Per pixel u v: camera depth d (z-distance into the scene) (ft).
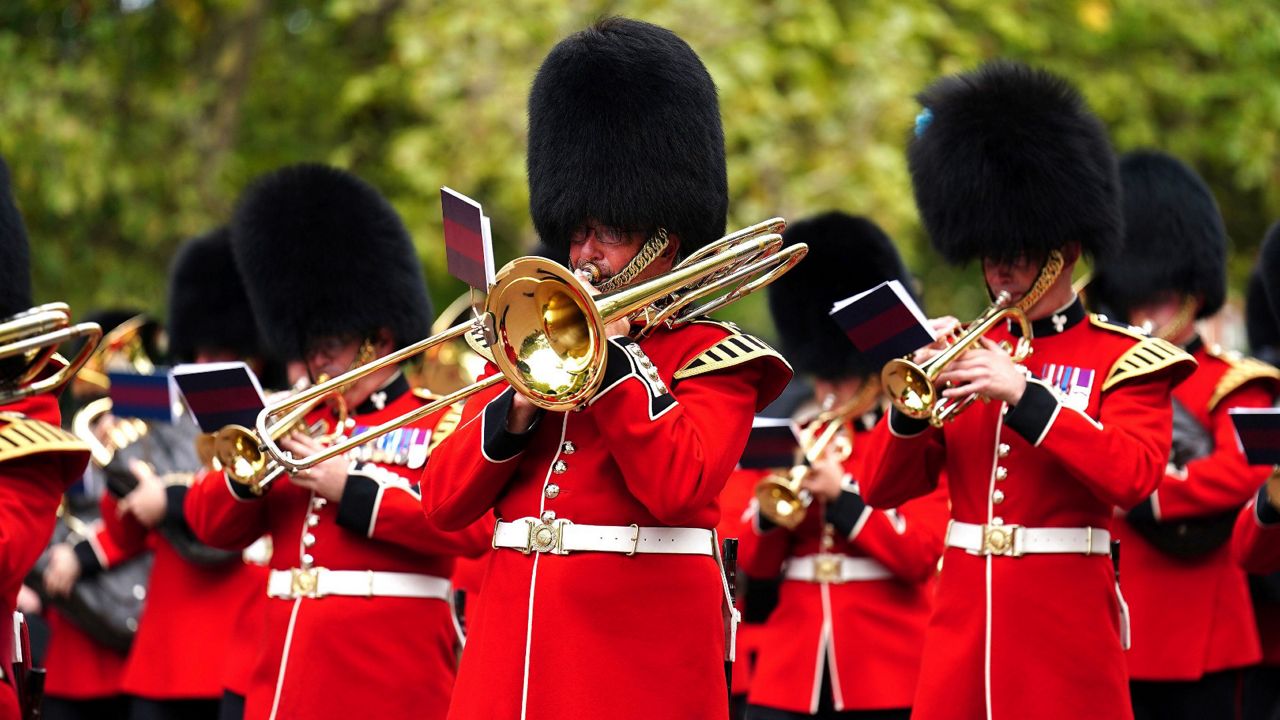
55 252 156.04
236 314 94.38
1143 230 87.20
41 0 154.92
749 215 151.74
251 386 68.23
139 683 89.30
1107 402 62.69
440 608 71.00
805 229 85.56
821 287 84.74
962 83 68.54
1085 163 66.49
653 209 53.26
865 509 79.36
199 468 91.15
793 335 85.56
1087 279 90.48
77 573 92.43
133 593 93.76
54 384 53.01
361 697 68.74
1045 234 65.21
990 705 62.13
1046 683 61.62
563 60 54.85
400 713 69.05
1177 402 80.89
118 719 96.17
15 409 55.36
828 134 153.58
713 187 54.70
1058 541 62.28
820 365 84.02
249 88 172.35
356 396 74.49
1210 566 80.02
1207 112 183.73
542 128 55.11
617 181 53.36
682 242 54.19
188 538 87.81
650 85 53.98
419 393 74.49
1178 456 79.77
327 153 172.76
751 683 86.89
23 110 147.64
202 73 164.04
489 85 154.20
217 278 94.73
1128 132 175.22
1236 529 71.05
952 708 63.16
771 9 156.56
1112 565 63.26
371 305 74.90
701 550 52.16
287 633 70.13
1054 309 65.92
